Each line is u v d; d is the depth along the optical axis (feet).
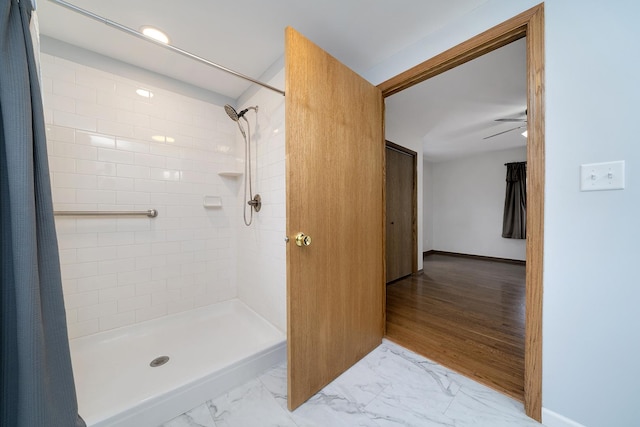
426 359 5.36
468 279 11.76
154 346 5.73
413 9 4.47
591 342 3.31
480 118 10.21
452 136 12.84
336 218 4.71
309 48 4.16
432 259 16.62
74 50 5.37
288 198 3.87
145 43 5.38
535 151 3.66
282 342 5.33
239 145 7.70
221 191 7.61
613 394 3.17
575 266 3.40
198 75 6.61
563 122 3.45
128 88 6.05
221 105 7.59
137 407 3.58
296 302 3.99
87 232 5.54
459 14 4.58
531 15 3.70
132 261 6.12
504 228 15.69
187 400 4.01
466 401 4.17
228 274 7.78
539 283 3.67
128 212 5.97
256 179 6.86
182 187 6.89
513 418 3.81
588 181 3.27
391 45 5.42
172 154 6.72
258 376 4.88
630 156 3.00
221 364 4.49
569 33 3.38
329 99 4.53
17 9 2.41
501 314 7.65
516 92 7.91
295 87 3.94
